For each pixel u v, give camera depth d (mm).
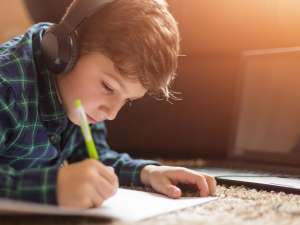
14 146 856
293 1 1342
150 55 818
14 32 2133
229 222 583
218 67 1521
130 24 827
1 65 804
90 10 810
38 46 877
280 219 606
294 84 1194
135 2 862
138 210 650
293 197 771
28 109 842
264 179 925
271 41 1409
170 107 1591
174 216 622
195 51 1495
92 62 817
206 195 804
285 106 1206
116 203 699
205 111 1556
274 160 1204
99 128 1092
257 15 1403
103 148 1069
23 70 829
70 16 811
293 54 1213
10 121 797
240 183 896
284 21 1368
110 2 850
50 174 636
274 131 1220
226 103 1521
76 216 583
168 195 793
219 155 1556
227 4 1423
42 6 1454
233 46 1463
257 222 586
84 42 826
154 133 1614
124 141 1642
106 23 830
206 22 1451
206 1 1429
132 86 819
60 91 877
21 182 634
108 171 678
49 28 858
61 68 819
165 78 861
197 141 1574
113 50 804
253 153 1266
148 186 891
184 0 1437
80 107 708
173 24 888
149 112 1610
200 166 1215
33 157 899
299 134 1150
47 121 902
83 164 658
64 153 1018
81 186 624
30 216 566
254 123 1280
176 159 1555
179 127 1590
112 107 826
